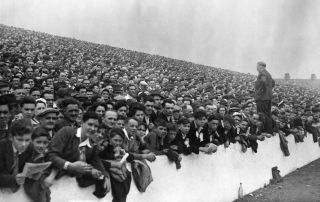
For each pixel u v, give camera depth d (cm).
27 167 475
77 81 1762
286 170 1416
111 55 4353
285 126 1461
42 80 1449
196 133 873
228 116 1049
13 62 2058
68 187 546
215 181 958
